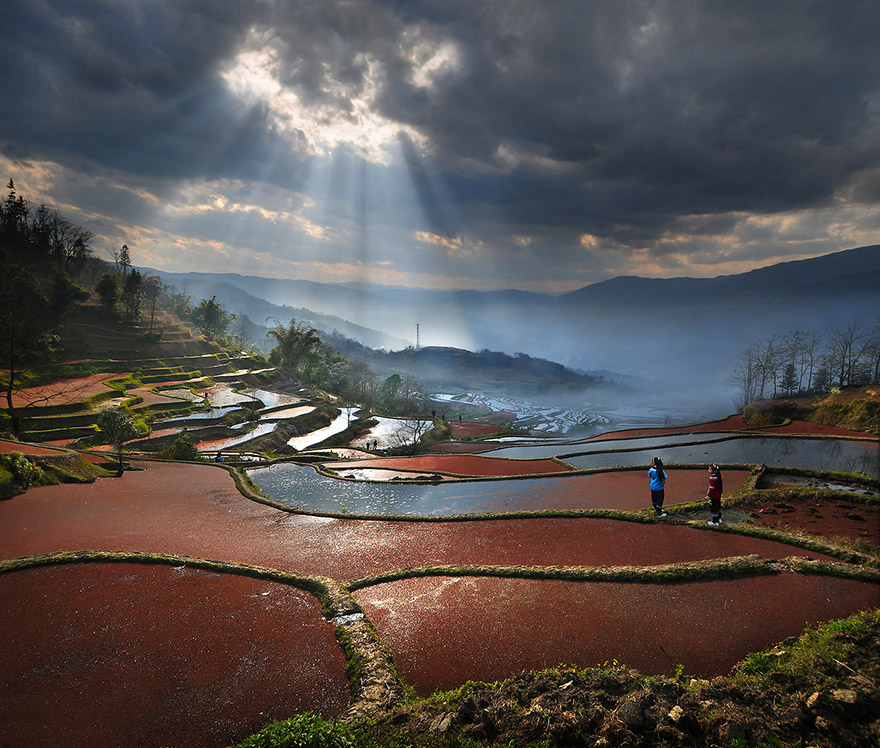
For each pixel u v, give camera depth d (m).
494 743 6.97
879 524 18.89
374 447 65.69
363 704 8.36
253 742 6.55
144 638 11.15
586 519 19.91
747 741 6.47
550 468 37.12
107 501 25.69
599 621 11.09
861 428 49.53
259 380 106.31
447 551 17.16
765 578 12.85
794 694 7.27
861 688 7.06
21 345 72.00
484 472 36.97
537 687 8.20
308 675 9.59
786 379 103.81
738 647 9.72
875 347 85.56
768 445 40.94
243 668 9.88
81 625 11.83
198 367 104.06
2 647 10.91
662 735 6.72
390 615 11.99
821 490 22.97
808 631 9.71
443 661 9.92
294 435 73.62
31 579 14.57
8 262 100.75
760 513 20.48
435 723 7.45
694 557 15.42
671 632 10.44
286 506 24.34
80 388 72.75
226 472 36.56
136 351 98.56
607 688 8.04
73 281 105.00
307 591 13.52
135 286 113.31
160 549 17.88
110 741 7.95
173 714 8.54
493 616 11.63
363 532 19.86
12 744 7.90
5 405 60.62
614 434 62.88
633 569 13.51
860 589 12.06
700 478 27.94
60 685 9.47
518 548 17.11
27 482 27.02
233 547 18.16
